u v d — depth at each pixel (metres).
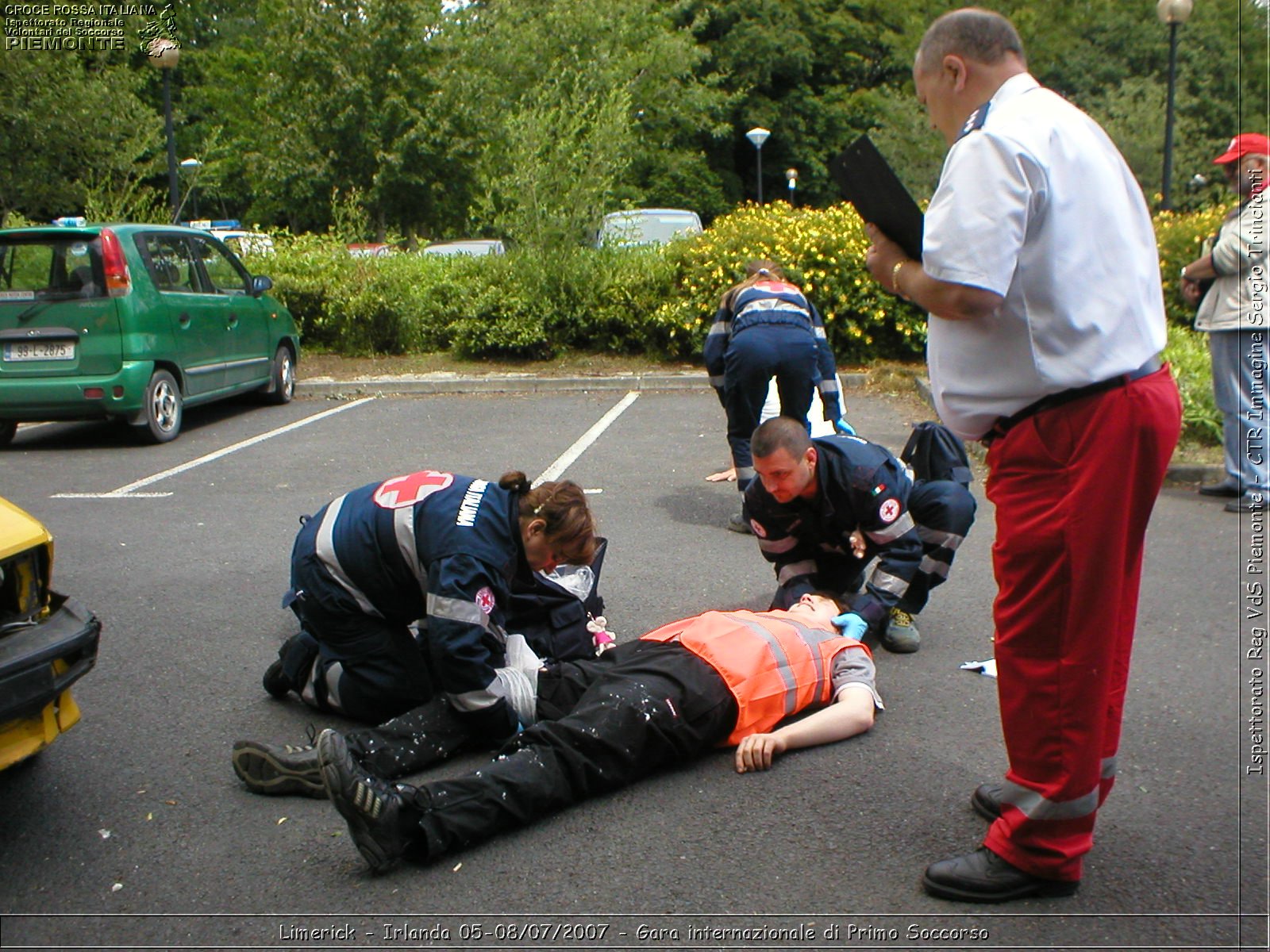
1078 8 21.97
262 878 2.85
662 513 6.58
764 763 3.37
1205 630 4.49
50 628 3.02
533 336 12.46
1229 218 6.21
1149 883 2.73
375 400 11.27
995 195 2.34
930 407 10.00
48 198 18.22
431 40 24.59
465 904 2.71
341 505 3.52
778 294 6.02
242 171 27.72
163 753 3.57
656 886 2.77
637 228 13.91
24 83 17.05
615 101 13.62
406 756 3.31
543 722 3.23
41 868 2.91
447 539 3.26
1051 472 2.49
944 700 3.88
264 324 10.76
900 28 27.20
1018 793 2.64
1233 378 6.32
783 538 4.32
